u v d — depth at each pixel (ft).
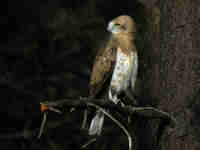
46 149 50.85
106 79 32.60
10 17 64.08
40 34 58.95
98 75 32.81
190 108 19.48
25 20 63.98
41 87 56.44
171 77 20.31
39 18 62.69
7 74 56.54
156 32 21.97
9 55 58.49
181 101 19.76
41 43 58.39
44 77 56.70
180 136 19.45
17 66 57.77
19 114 56.18
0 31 62.69
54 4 62.95
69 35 55.26
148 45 22.50
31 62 57.98
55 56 57.36
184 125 19.45
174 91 20.10
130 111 20.21
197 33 19.95
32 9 64.28
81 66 56.90
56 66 57.16
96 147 50.26
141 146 21.99
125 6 58.39
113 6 58.59
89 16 56.95
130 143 20.08
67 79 56.39
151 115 19.98
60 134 51.85
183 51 20.12
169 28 20.86
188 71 19.83
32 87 56.34
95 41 55.21
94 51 55.36
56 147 50.26
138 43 31.99
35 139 50.78
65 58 57.41
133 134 21.91
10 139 51.65
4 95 56.90
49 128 50.62
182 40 20.25
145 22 23.84
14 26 63.82
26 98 57.06
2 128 55.11
